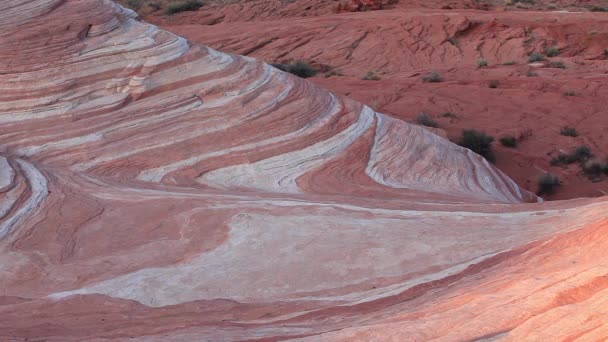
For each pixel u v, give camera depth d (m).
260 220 11.30
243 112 15.82
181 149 14.81
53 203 12.02
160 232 11.06
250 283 9.29
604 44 41.66
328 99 17.66
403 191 15.00
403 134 18.00
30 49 15.02
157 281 9.40
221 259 10.05
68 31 15.56
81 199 12.30
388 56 39.84
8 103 14.59
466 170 18.08
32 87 14.75
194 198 12.53
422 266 9.48
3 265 9.92
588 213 11.01
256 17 50.41
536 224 10.86
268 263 9.85
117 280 9.47
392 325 6.26
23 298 9.06
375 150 16.83
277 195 13.30
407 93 30.03
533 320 5.27
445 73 34.88
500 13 48.34
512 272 8.03
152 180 14.03
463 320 5.95
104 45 15.68
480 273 8.70
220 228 11.08
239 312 8.38
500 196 17.48
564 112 27.73
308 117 16.50
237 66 16.80
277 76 17.27
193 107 15.62
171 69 15.89
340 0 53.03
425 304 7.42
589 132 25.88
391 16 45.25
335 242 10.41
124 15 16.89
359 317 7.55
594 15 47.38
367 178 15.55
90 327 7.94
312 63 37.91
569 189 22.02
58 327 7.93
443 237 10.49
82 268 9.86
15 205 11.62
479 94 29.84
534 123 26.56
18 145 14.09
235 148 15.17
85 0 16.31
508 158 23.75
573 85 31.02
